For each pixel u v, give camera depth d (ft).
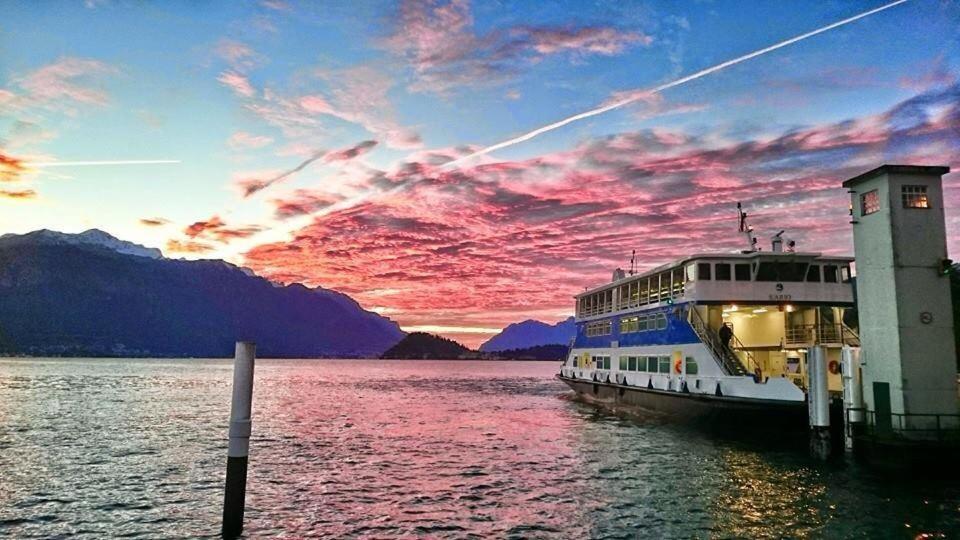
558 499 80.02
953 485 79.15
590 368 190.39
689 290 123.65
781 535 62.13
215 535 67.15
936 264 84.84
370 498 82.89
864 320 89.45
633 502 76.54
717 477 86.84
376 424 176.14
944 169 86.17
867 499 73.41
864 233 90.02
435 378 588.50
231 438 67.05
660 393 132.57
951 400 82.12
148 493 86.48
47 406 228.84
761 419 103.81
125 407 230.48
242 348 67.51
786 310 130.41
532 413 206.80
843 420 95.61
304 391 354.95
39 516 74.74
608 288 174.91
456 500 81.25
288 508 77.77
